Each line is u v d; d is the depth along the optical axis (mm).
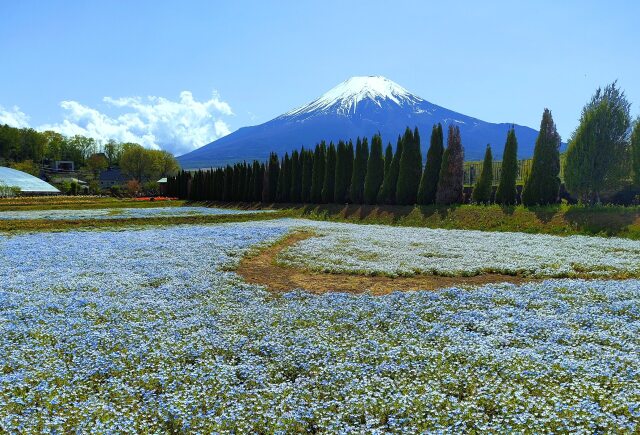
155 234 32000
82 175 180625
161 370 8398
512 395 7055
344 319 11742
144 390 7793
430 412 6656
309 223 42625
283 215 52188
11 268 18859
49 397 7359
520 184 43562
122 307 12977
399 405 6883
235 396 7504
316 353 9234
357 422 6688
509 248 24031
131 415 6805
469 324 11445
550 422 6227
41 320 11633
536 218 33375
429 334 10391
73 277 17156
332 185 57656
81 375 8305
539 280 17188
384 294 15406
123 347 9805
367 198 51906
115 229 36312
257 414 6816
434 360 8719
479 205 40594
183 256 22297
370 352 9195
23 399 7277
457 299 13742
